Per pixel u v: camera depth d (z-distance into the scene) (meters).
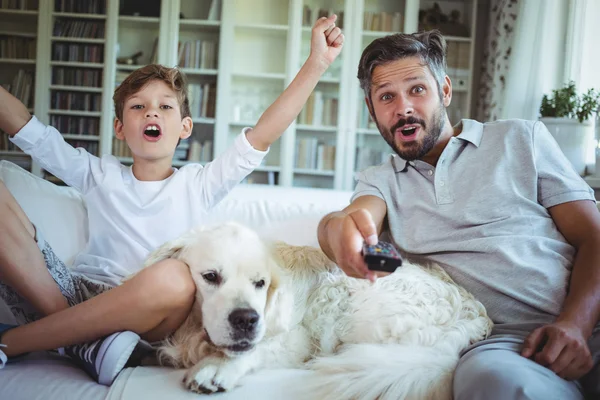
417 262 1.34
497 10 3.94
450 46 4.28
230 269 1.06
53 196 1.69
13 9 4.23
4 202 1.09
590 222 1.17
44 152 1.53
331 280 1.25
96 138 4.27
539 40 3.30
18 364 1.04
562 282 1.13
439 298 1.15
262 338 1.12
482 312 1.17
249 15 4.32
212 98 4.33
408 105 1.32
